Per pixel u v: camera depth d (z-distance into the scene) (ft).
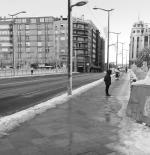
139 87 25.90
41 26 401.90
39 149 16.96
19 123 23.85
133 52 576.20
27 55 407.85
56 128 22.21
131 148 17.12
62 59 389.19
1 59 401.90
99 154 16.08
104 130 21.65
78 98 43.11
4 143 18.10
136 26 585.22
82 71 404.57
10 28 417.69
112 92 53.98
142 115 24.43
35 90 61.57
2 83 87.40
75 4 46.26
